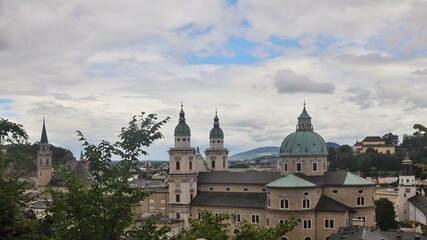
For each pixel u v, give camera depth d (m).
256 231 48.09
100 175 36.00
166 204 189.25
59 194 36.03
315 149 163.88
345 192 154.12
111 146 36.44
